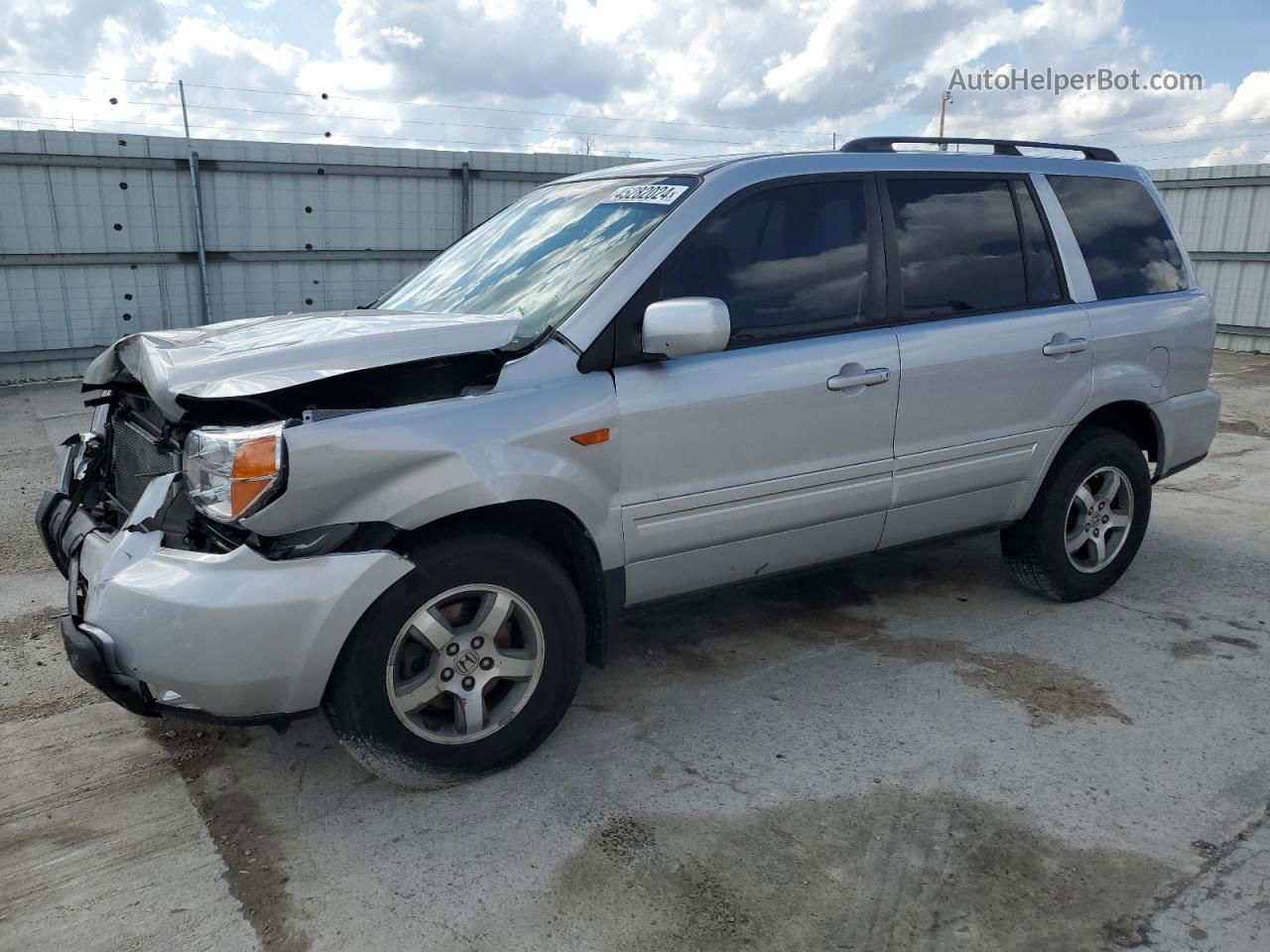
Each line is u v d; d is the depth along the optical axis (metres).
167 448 2.83
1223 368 13.28
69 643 2.58
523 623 2.91
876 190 3.59
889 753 3.07
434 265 4.12
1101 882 2.44
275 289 14.27
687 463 3.11
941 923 2.30
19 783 2.95
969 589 4.54
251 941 2.27
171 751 3.14
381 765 2.74
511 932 2.29
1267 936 2.25
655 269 3.08
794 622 4.14
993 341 3.74
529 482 2.76
